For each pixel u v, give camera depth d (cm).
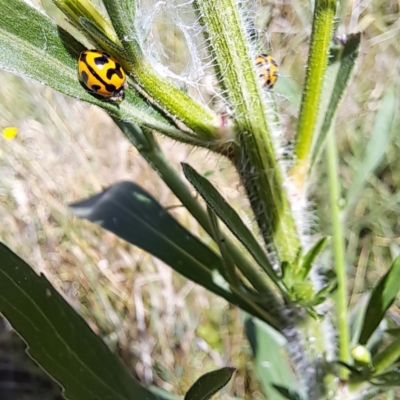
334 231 5
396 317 9
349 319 7
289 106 10
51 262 13
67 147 14
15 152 14
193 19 5
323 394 5
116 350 12
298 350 5
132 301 13
